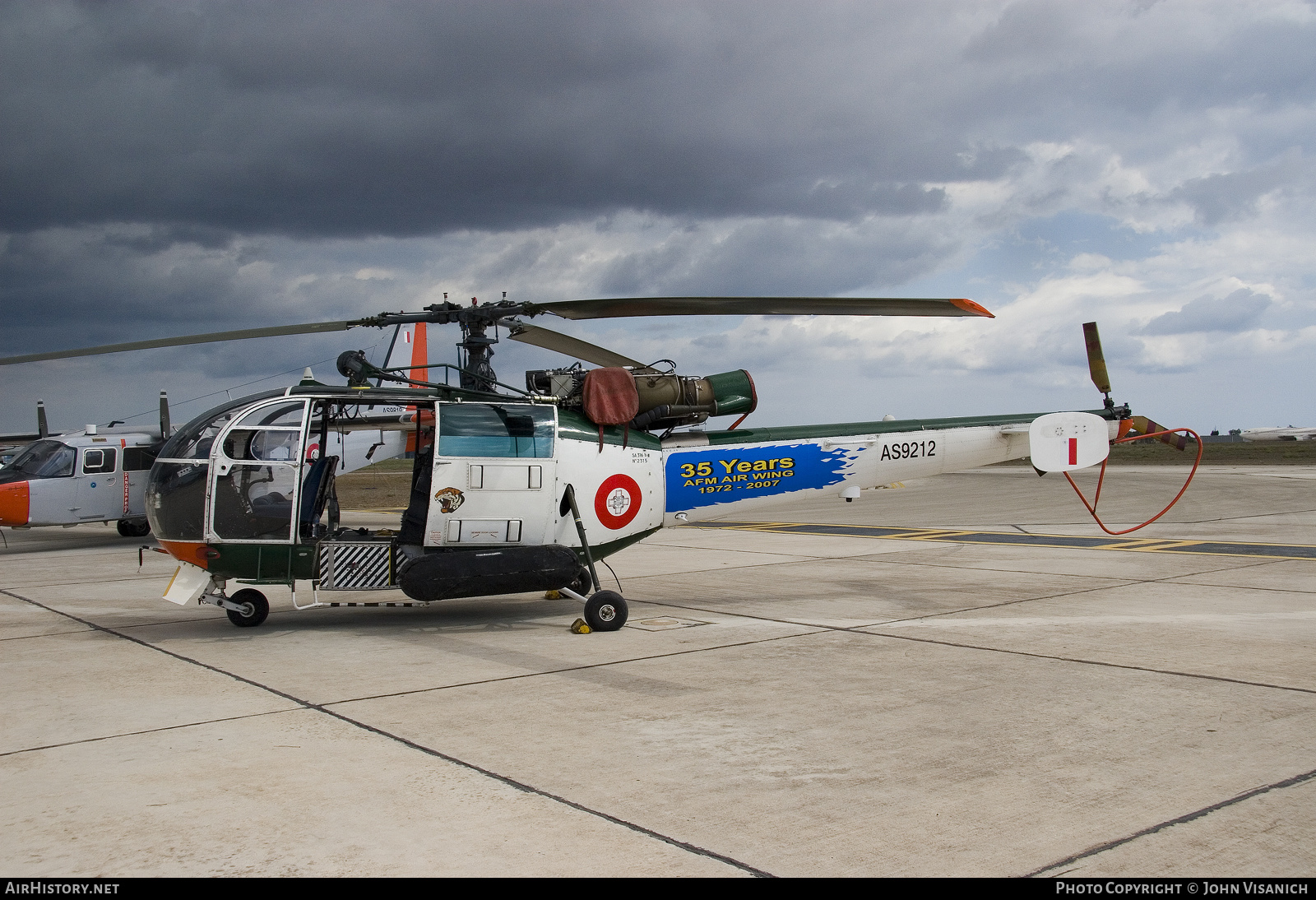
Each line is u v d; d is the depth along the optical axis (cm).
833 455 979
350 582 817
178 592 821
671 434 945
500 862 350
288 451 819
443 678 650
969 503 2503
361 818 394
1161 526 1744
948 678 635
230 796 420
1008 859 350
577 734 513
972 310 793
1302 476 3291
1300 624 810
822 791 423
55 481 1711
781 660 699
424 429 930
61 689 625
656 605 978
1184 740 493
